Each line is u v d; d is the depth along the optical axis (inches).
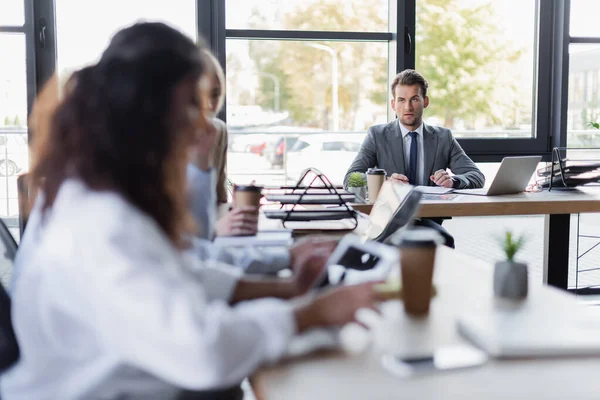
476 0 185.5
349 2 179.5
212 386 32.4
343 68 181.8
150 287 32.0
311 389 34.0
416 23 183.0
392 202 85.8
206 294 49.8
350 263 53.9
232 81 177.3
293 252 62.0
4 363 45.9
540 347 38.2
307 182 182.4
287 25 177.6
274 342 35.8
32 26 164.2
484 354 38.8
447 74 186.4
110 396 36.6
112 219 33.7
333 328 42.4
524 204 122.5
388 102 184.7
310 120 182.4
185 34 38.6
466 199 125.5
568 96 189.8
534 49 190.2
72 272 32.6
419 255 46.5
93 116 36.1
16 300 36.6
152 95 36.0
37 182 38.8
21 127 167.5
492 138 190.7
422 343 40.8
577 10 187.5
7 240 60.2
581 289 179.0
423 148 158.1
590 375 35.5
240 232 76.6
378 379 35.2
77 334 35.3
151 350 31.9
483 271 60.7
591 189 144.3
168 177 37.6
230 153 179.9
